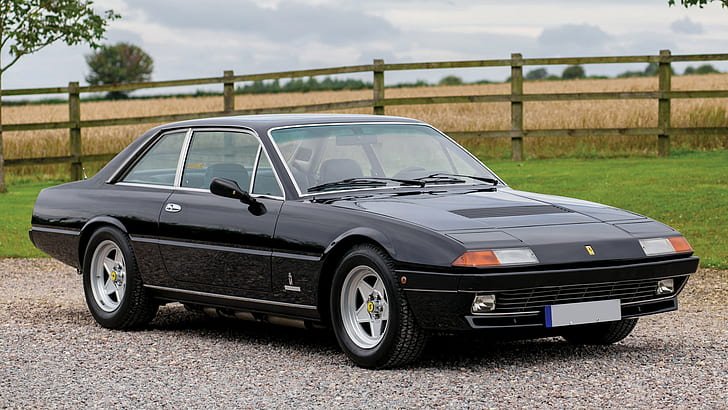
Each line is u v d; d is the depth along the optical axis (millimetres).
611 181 17609
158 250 8555
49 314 9719
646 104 27578
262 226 7770
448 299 6746
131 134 26953
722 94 21422
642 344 7938
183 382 6863
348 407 6125
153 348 8078
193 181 8539
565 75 64250
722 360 7277
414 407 6090
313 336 8547
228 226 8008
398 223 7047
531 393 6367
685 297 9984
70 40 21203
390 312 6969
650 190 16406
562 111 27719
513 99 21922
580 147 22859
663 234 7441
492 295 6801
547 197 8062
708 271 11305
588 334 7891
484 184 8281
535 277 6781
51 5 21062
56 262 13359
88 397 6496
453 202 7570
